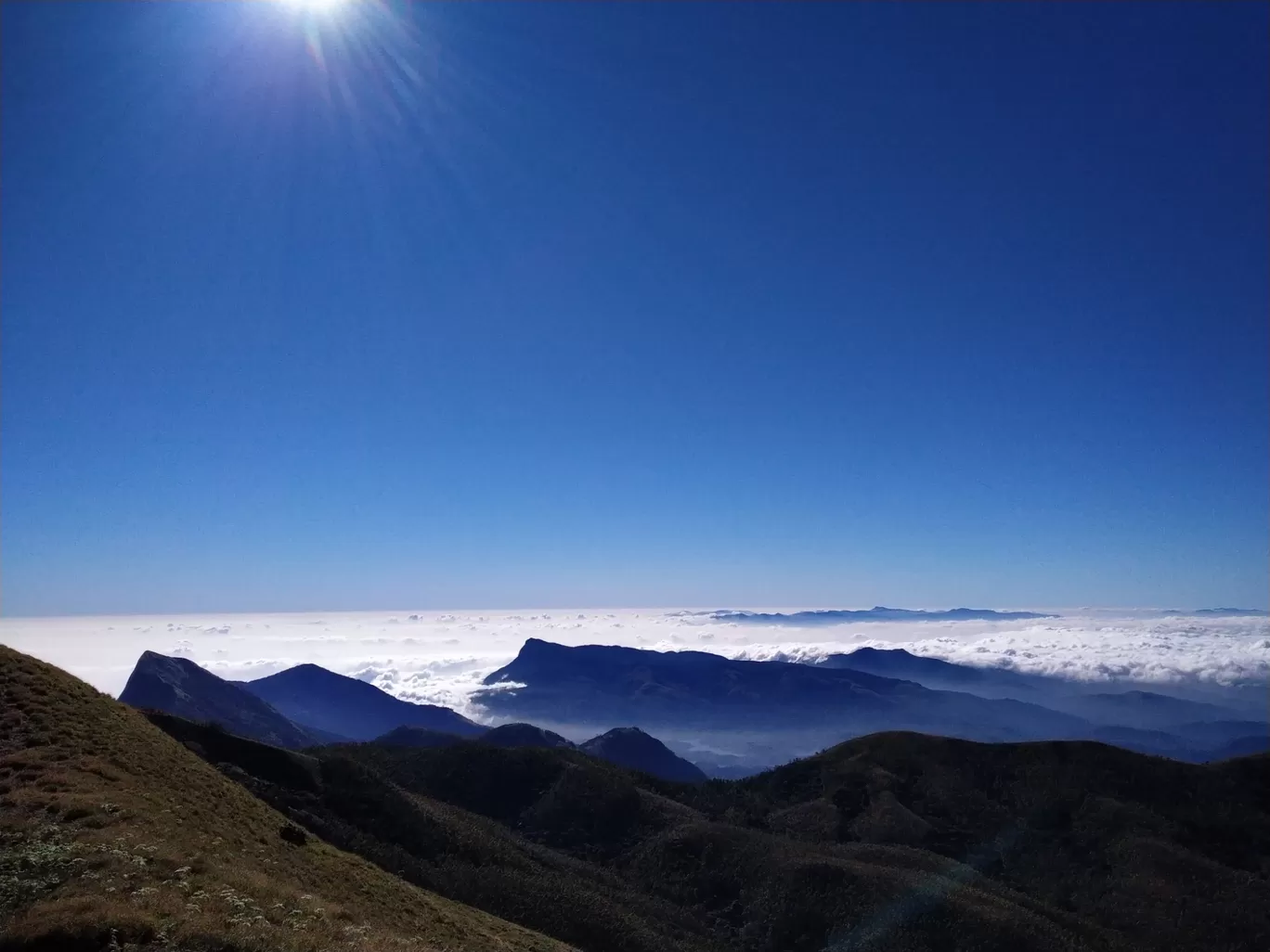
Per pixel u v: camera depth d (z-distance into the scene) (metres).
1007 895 92.88
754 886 92.75
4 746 35.81
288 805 69.88
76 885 20.72
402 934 30.70
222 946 18.36
